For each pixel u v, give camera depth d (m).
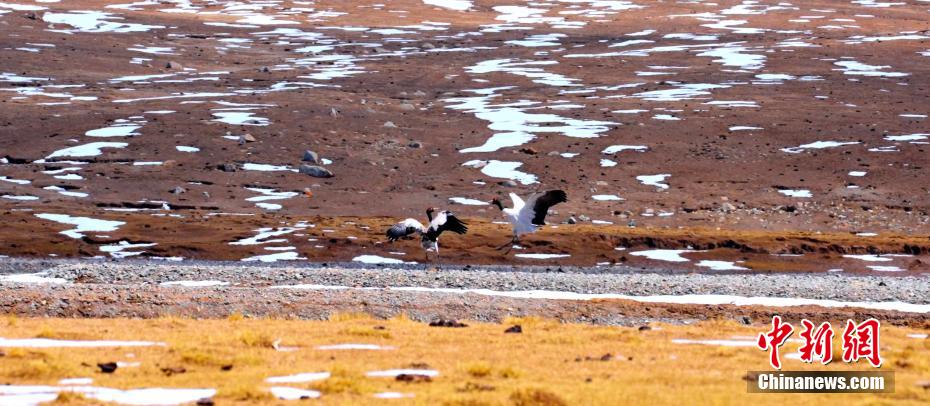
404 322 29.75
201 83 123.12
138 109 103.06
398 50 153.50
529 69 134.75
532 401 16.83
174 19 177.25
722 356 22.64
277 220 66.75
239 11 194.12
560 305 38.88
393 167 85.56
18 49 139.12
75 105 104.94
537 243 59.56
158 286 43.25
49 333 24.88
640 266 55.44
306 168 82.94
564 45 157.88
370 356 22.23
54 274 47.97
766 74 127.69
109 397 17.53
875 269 54.72
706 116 101.56
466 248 58.56
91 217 66.25
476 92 118.50
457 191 78.81
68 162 84.25
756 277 49.72
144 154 86.50
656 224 69.75
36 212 67.56
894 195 76.81
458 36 168.62
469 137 94.69
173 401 17.25
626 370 20.50
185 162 84.75
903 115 101.88
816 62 135.75
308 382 18.97
